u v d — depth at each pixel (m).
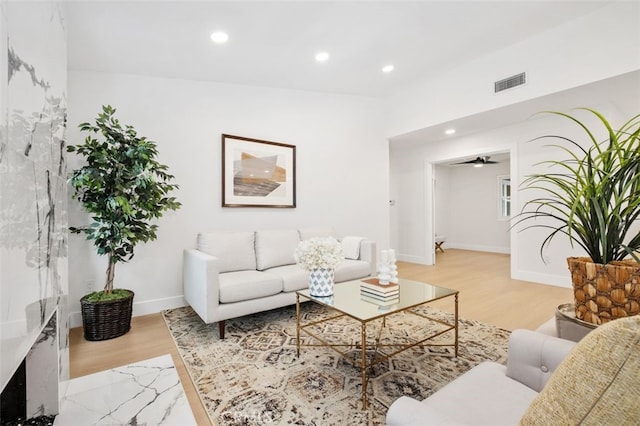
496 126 4.35
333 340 2.43
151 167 2.65
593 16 2.76
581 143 3.76
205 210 3.43
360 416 1.54
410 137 4.88
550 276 4.08
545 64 3.07
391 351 2.22
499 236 7.45
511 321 2.80
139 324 2.82
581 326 1.16
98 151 2.46
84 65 2.87
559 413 0.51
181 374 1.97
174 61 2.98
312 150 4.20
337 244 2.20
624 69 2.62
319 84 3.93
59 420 1.56
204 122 3.44
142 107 3.14
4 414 1.50
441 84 3.99
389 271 2.12
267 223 3.83
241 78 3.51
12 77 0.94
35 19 1.20
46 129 1.35
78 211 2.81
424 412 0.78
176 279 3.27
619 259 1.18
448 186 8.34
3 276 0.84
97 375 1.96
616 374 0.45
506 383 1.11
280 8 2.37
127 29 2.46
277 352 2.24
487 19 2.75
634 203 1.08
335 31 2.73
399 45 3.08
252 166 3.70
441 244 8.05
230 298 2.51
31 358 1.55
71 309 2.79
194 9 2.30
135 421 1.55
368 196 4.68
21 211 1.00
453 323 2.74
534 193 4.19
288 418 1.53
